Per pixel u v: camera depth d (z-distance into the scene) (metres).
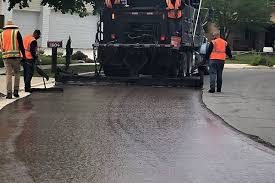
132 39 18.36
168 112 11.66
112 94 14.96
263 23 48.41
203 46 22.05
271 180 6.35
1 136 8.57
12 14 47.03
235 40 54.75
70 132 9.03
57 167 6.73
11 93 13.36
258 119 11.00
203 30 24.28
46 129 9.26
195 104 13.15
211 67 16.14
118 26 18.42
